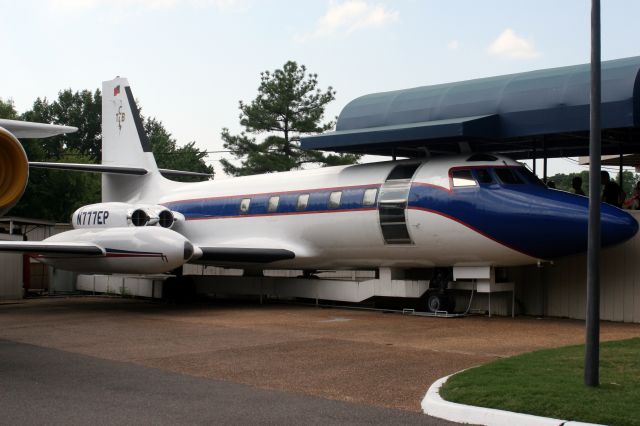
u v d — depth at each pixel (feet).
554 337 43.75
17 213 180.75
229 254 61.82
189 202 75.05
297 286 65.98
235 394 27.50
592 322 26.07
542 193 52.08
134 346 40.32
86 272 65.41
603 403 23.65
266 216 66.85
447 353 37.45
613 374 28.53
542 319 54.54
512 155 69.87
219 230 71.36
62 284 86.02
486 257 53.88
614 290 53.06
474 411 23.56
